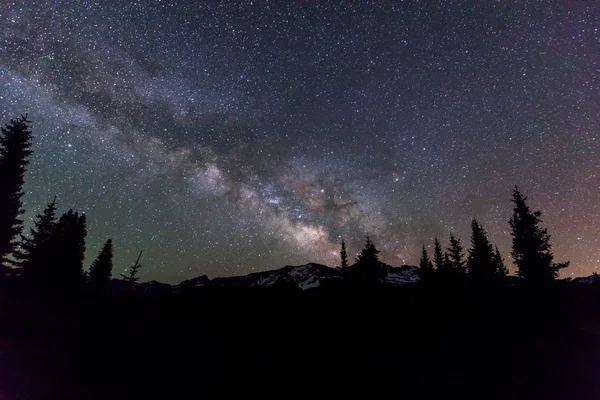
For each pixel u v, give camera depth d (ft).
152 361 65.62
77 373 54.03
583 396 53.06
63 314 92.84
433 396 53.26
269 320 117.70
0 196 86.48
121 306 118.42
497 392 54.70
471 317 99.91
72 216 121.60
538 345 78.69
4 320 77.51
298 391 54.85
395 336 96.12
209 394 51.60
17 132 91.91
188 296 143.33
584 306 97.40
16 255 94.12
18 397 42.45
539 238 96.58
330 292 138.72
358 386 57.47
